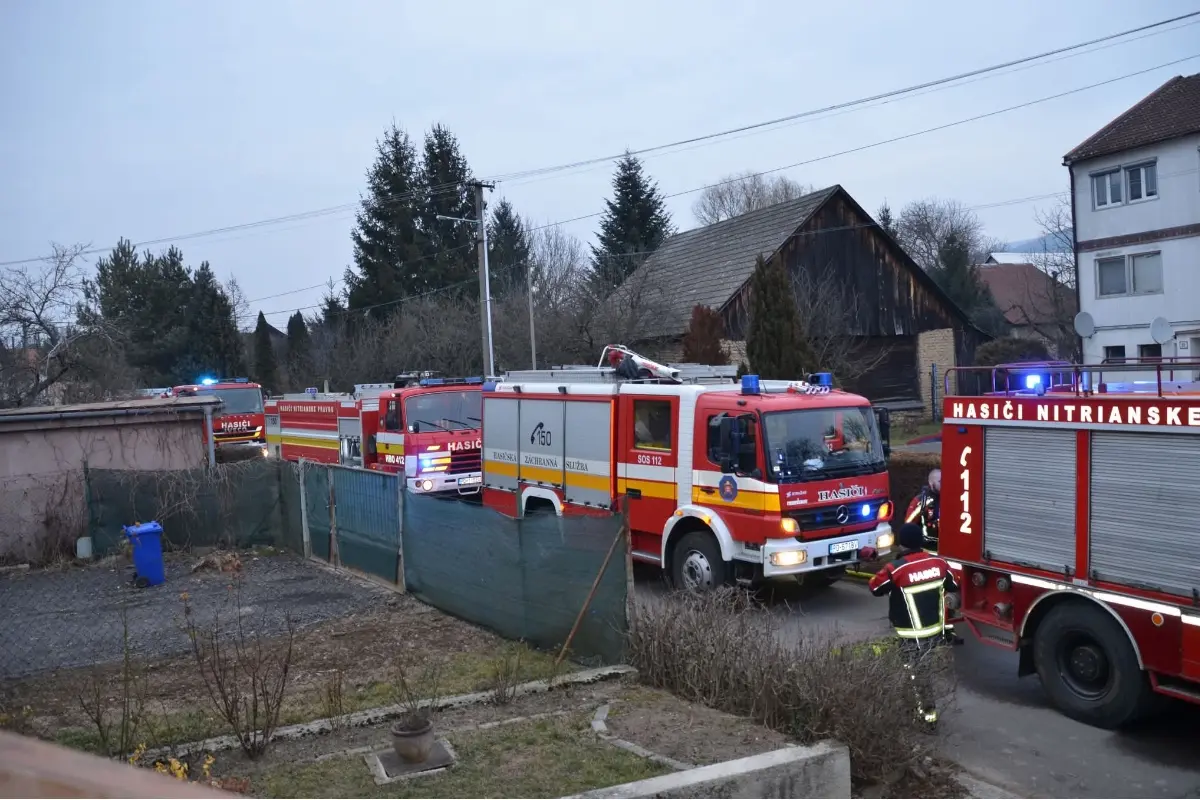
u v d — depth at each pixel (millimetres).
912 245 59500
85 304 28609
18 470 15867
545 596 8273
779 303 17172
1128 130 28203
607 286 32688
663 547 10953
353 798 4867
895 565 7148
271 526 15180
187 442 17469
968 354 29922
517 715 6324
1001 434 7688
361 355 38438
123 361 36250
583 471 12180
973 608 8000
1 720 6148
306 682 7613
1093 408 6906
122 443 16844
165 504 14625
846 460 10312
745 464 9906
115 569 13539
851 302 27312
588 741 5699
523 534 8547
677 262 31688
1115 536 6750
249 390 29953
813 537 9930
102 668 8422
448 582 10039
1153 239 27328
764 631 6965
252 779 5168
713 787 4746
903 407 28078
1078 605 7008
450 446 16469
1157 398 6480
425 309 37031
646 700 6594
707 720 6078
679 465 10750
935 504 10414
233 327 52406
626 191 50719
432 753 5484
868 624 9734
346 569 12906
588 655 7715
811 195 28062
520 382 13750
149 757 5496
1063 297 40969
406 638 9062
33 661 8781
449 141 49688
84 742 5949
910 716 6055
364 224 49031
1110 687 6773
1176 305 26859
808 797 5051
